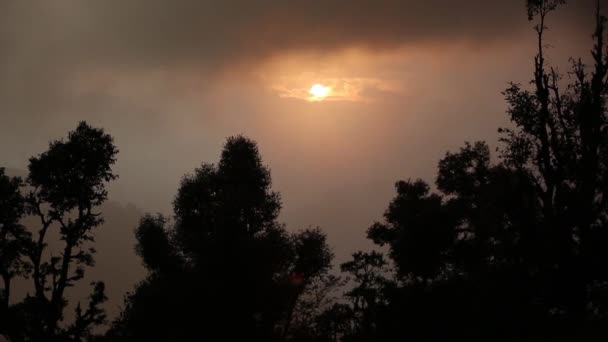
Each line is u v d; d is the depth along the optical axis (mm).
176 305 39500
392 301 46156
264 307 40469
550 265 30875
